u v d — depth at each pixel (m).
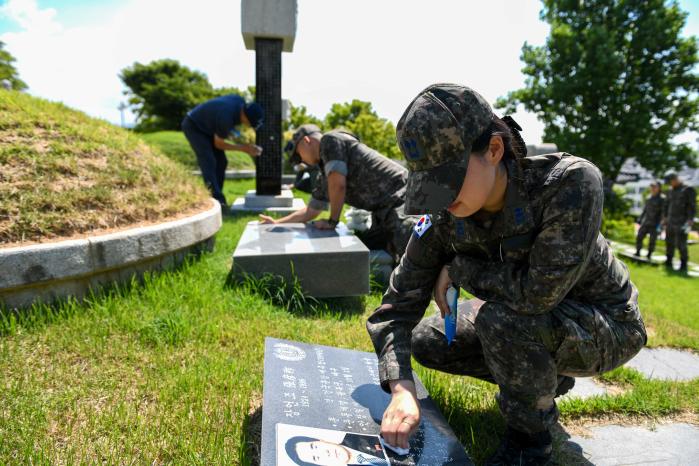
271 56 8.49
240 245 3.80
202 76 38.59
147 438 1.84
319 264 3.60
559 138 21.14
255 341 2.79
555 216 1.52
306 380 2.04
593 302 1.83
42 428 1.85
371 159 4.42
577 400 2.46
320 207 4.70
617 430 2.28
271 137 8.59
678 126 21.20
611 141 20.20
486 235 1.68
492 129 1.46
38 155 3.61
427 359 2.15
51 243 2.94
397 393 1.65
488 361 1.82
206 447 1.80
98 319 2.83
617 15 20.62
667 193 12.28
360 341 2.96
